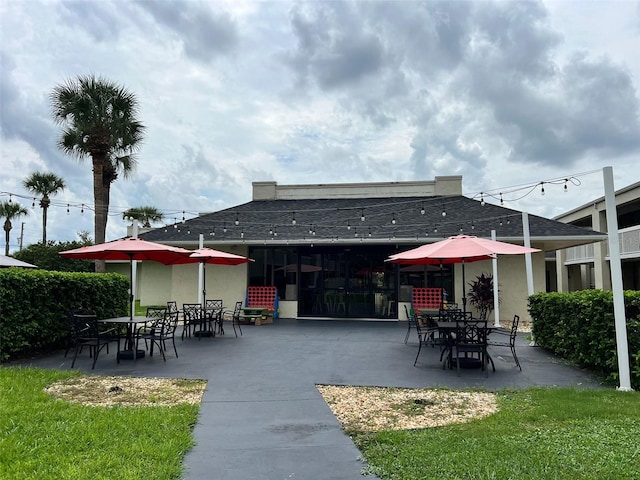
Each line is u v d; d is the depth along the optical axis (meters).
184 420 4.82
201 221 18.08
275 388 6.41
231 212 19.06
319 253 16.56
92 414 4.93
